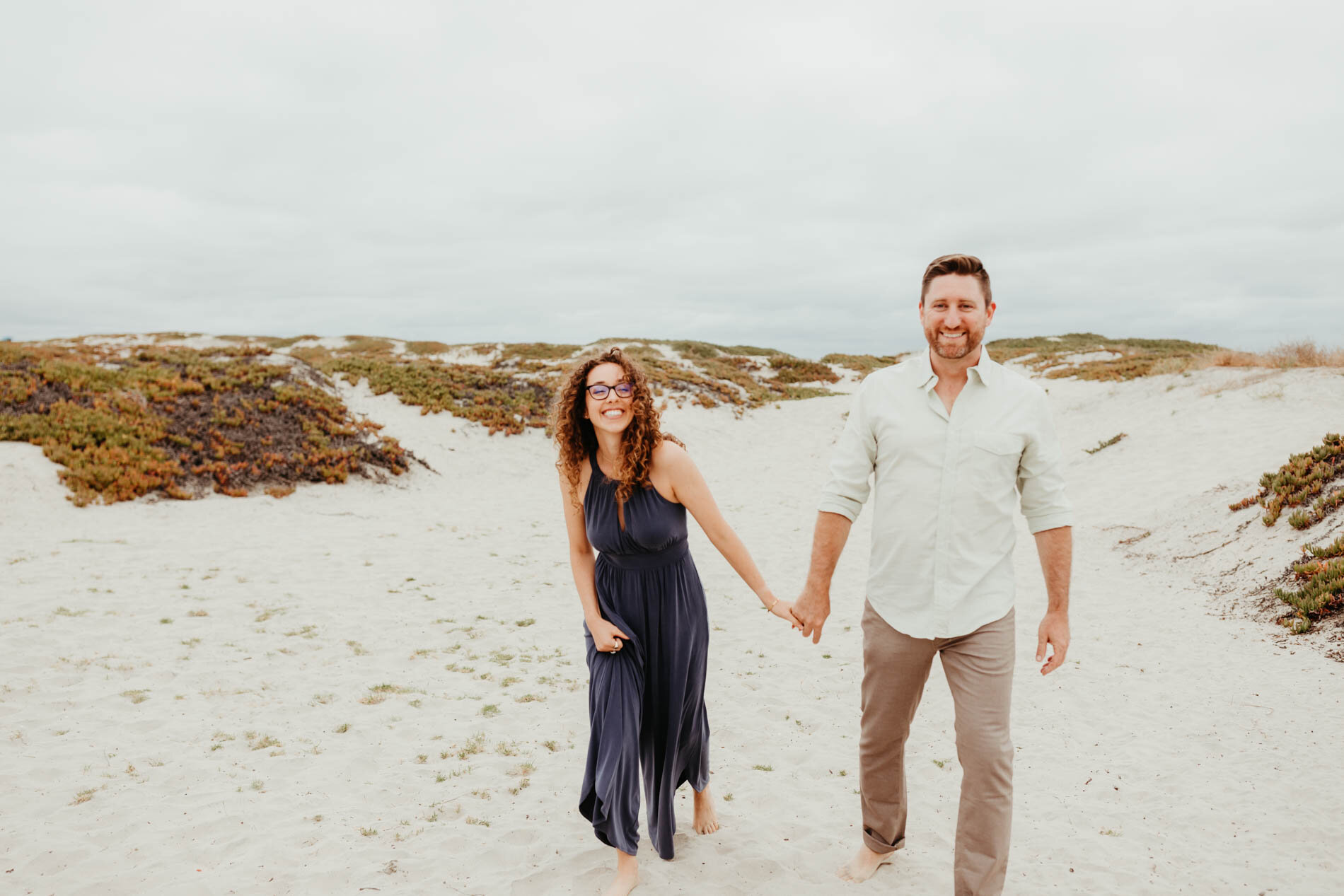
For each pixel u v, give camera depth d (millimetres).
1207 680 5449
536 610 7367
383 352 38625
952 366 2506
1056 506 2527
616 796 2746
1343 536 7398
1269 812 3545
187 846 3256
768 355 37969
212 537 10125
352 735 4539
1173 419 15570
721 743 4582
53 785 3803
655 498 2766
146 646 5914
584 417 2852
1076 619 7090
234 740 4434
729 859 3119
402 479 15688
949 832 3438
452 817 3557
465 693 5266
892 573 2590
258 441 14992
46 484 11492
